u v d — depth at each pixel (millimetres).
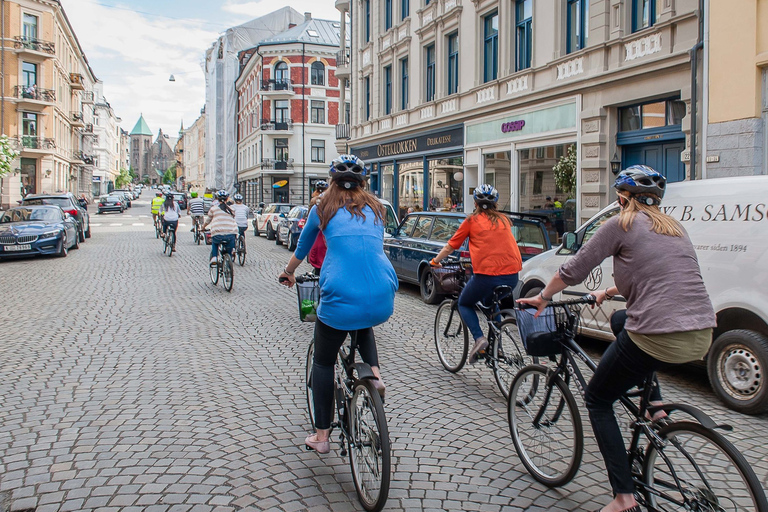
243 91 65938
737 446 4320
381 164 26391
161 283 12344
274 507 3359
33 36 45719
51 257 17266
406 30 23234
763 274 4980
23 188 43812
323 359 3705
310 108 54000
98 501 3393
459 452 4188
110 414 4801
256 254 18750
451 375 6094
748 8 9891
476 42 18641
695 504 2799
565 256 7145
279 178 54344
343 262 3441
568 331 3695
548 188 15930
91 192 75625
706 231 5457
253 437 4375
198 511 3295
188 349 6969
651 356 2883
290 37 53625
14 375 5820
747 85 9961
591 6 14094
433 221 11055
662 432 2967
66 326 8117
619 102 13406
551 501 3496
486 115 18359
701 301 2861
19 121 44875
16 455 4008
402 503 3447
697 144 11305
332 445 4266
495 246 5375
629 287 3008
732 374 5117
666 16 12125
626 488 3059
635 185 3070
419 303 10570
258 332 7922
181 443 4242
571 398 3506
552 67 15484
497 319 5414
